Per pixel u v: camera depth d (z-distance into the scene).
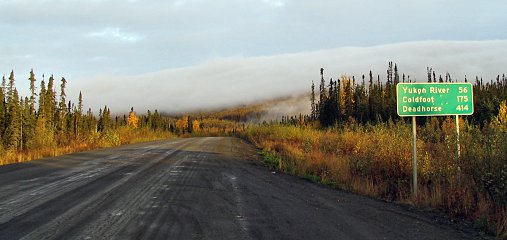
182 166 15.09
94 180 11.25
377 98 58.59
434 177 9.58
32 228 6.12
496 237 6.09
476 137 8.72
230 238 5.77
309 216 7.20
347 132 21.94
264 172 13.76
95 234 5.85
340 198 9.01
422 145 12.45
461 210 7.37
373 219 7.02
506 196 7.36
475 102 47.31
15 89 53.59
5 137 43.72
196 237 5.79
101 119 78.50
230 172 13.59
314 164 14.14
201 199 8.67
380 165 11.12
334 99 63.53
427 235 6.10
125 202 8.21
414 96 9.02
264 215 7.24
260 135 39.97
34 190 9.53
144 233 5.95
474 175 8.10
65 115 64.50
